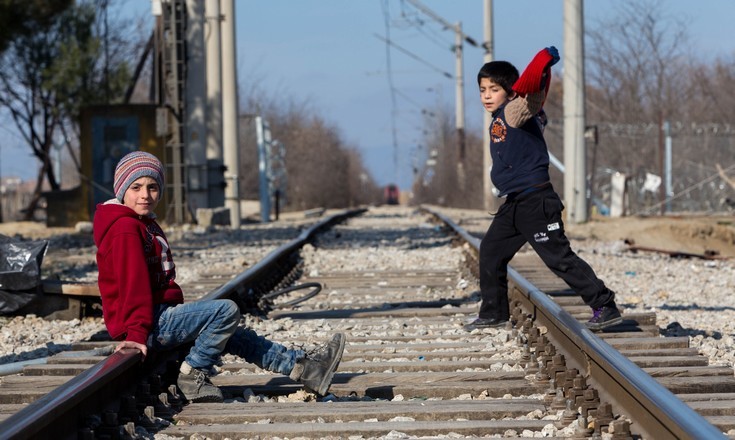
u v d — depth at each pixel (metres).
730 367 6.46
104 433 5.04
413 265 15.44
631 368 5.31
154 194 5.88
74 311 9.74
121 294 5.74
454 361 7.28
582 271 7.48
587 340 6.14
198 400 6.05
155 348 6.05
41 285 9.67
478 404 5.85
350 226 30.36
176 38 26.77
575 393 5.57
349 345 8.00
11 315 9.68
